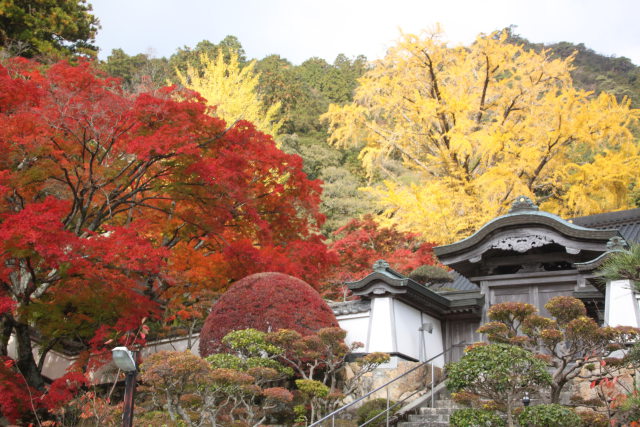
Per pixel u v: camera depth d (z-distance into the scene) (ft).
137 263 37.09
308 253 50.47
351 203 115.44
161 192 44.50
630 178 81.15
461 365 27.96
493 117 89.86
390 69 89.30
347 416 41.34
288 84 157.28
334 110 92.27
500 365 26.99
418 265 64.23
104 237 37.04
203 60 101.60
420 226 76.69
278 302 42.45
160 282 45.70
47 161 38.91
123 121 40.47
